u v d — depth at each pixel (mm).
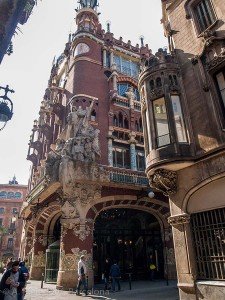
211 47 11727
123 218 23297
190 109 12000
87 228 18594
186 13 13820
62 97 28656
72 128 21328
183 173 11438
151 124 12398
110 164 23266
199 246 10398
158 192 22000
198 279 10055
